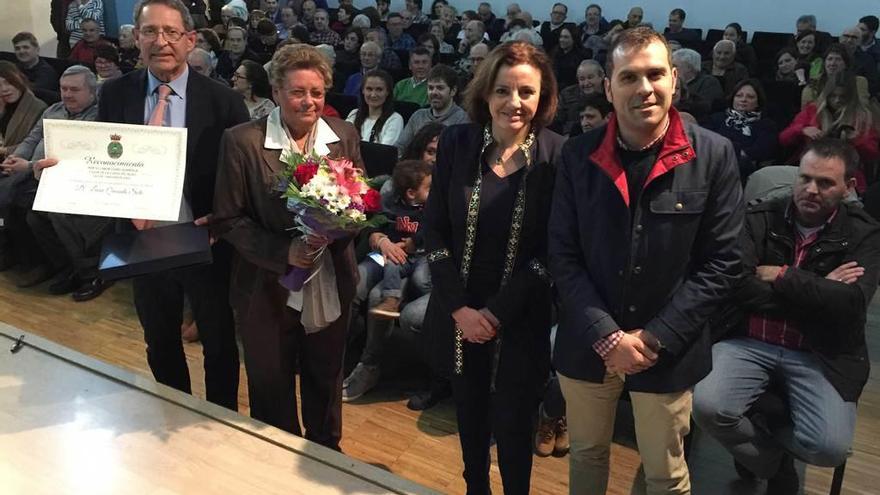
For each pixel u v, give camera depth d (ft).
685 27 27.07
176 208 5.51
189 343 9.30
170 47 5.89
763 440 6.18
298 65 5.19
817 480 6.89
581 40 25.11
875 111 11.51
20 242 11.37
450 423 7.81
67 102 10.23
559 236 4.63
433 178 5.26
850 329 5.97
